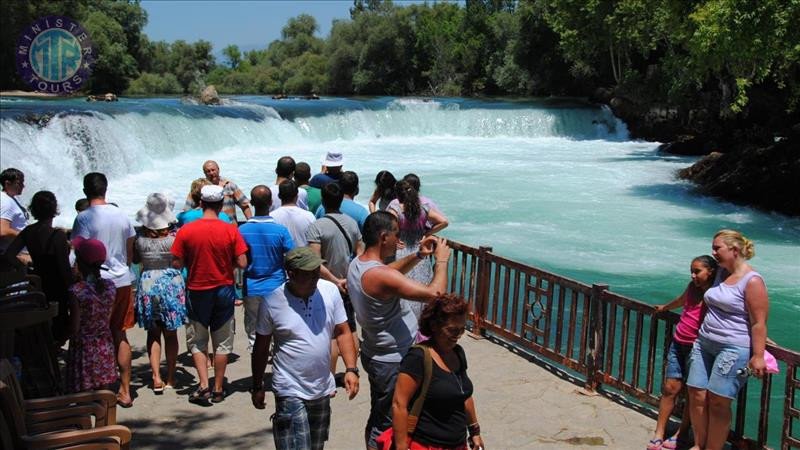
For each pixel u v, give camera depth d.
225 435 5.93
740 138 33.25
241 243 6.44
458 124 39.16
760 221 19.59
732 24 19.58
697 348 5.46
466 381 3.93
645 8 34.00
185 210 7.88
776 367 5.22
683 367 5.71
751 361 5.13
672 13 23.83
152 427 6.05
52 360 5.75
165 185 21.86
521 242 16.42
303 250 4.57
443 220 6.41
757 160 22.53
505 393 6.82
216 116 28.25
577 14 40.97
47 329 5.71
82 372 5.96
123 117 23.72
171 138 25.61
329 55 72.62
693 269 5.62
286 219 7.02
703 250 16.03
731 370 5.20
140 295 6.66
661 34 34.56
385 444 4.00
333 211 6.61
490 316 8.70
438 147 33.94
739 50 19.69
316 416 4.68
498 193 22.44
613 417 6.37
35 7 43.06
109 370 6.08
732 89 35.28
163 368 7.42
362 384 7.04
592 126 41.12
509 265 7.89
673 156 33.22
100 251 6.00
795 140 22.12
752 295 5.12
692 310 5.67
